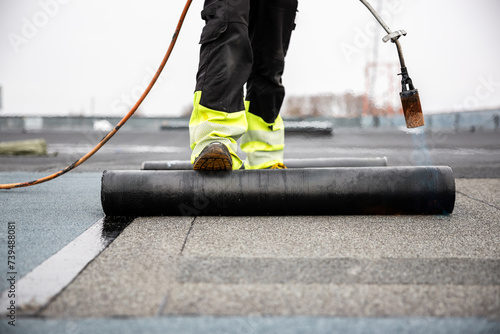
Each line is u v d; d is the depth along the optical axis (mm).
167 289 1304
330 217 2295
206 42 2236
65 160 6844
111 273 1441
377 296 1257
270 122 2615
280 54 2496
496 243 1813
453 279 1394
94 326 1069
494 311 1159
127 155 7957
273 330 1054
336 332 1045
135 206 2254
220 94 2252
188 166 3281
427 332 1046
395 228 2061
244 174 2268
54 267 1498
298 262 1556
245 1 2250
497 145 11648
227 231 1993
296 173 2275
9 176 4410
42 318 1112
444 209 2299
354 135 19469
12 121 39062
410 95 2318
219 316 1125
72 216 2379
